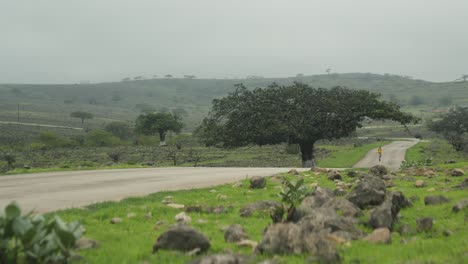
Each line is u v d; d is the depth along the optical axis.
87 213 9.66
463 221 8.13
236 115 42.91
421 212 9.40
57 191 14.44
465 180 13.85
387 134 160.25
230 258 4.97
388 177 16.94
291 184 11.18
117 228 8.08
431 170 19.48
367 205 9.80
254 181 15.31
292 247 5.74
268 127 40.41
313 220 7.18
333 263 5.33
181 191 14.28
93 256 5.78
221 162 64.44
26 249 4.86
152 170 25.27
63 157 75.31
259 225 8.31
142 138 118.44
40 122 174.38
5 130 134.12
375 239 6.68
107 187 15.75
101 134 112.62
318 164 56.38
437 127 125.38
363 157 66.88
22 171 23.83
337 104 40.22
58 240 4.94
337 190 12.66
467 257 5.41
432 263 5.23
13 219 4.83
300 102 41.81
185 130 184.12
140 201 11.81
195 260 5.02
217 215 9.62
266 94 42.84
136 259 5.66
